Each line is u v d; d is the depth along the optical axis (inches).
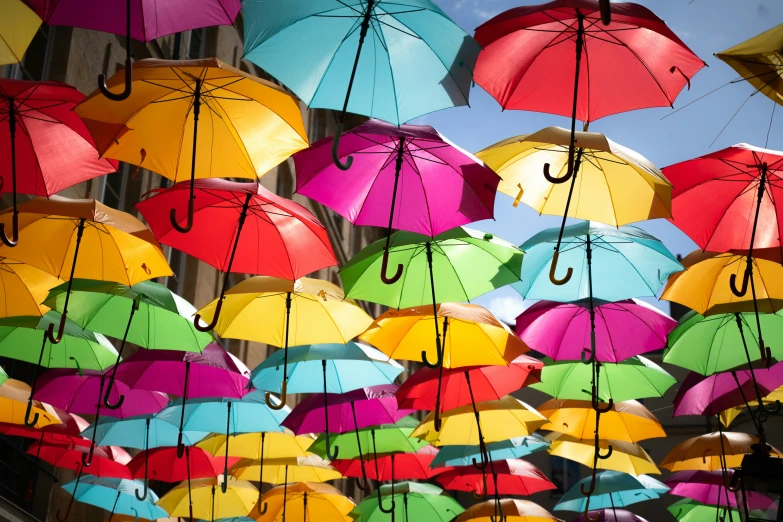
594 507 568.4
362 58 206.4
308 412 357.7
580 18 197.3
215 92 207.9
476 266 284.5
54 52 431.8
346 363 343.3
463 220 236.5
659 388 356.5
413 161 240.7
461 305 299.1
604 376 359.6
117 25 192.7
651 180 226.4
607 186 254.1
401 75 205.6
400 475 428.8
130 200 498.9
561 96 221.5
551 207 256.8
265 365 318.0
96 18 192.2
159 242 243.3
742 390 337.7
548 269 312.3
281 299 297.6
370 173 242.5
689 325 318.7
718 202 244.2
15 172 217.2
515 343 307.7
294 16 199.2
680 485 476.1
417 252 282.8
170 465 366.9
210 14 196.4
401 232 274.5
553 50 217.3
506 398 362.6
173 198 239.9
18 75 404.8
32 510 386.3
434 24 200.7
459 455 414.3
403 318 315.3
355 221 241.0
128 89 159.9
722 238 245.3
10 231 250.8
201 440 369.7
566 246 309.7
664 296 295.9
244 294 299.6
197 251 244.8
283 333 297.7
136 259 261.3
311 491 425.4
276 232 246.7
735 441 380.5
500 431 371.6
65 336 308.7
